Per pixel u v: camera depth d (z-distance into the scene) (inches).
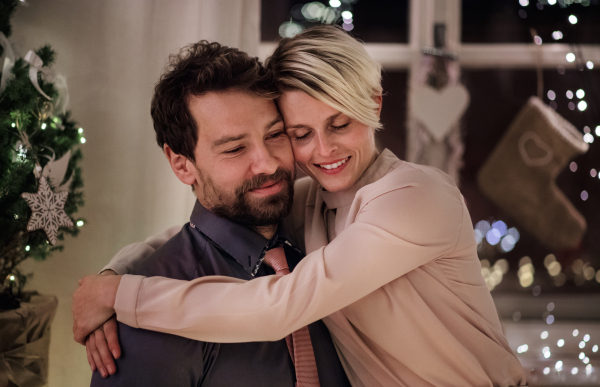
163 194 70.7
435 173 42.5
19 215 48.4
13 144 49.1
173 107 39.8
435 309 39.1
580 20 82.9
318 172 42.1
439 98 76.9
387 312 38.0
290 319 34.0
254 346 37.9
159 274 39.2
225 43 70.8
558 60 83.5
